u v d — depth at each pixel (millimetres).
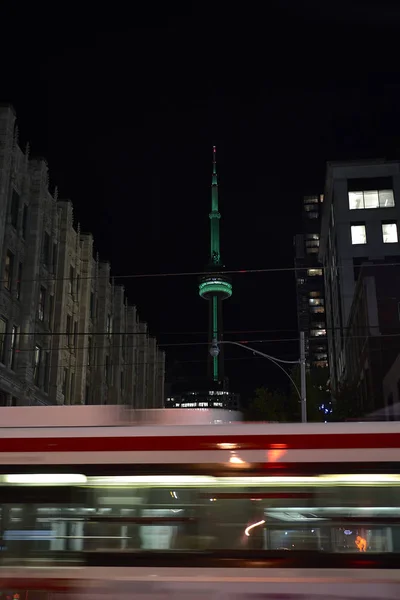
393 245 70938
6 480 7207
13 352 38750
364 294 52531
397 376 43969
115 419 7727
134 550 6863
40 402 41719
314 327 154875
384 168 73375
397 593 6531
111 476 7129
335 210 73562
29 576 6852
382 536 6723
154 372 74625
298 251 162875
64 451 7250
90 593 6781
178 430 7316
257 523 6875
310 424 7281
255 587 6672
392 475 6906
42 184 42969
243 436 7207
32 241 41406
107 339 57938
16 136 39500
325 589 6613
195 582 6723
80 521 7008
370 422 7250
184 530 6902
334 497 6895
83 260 52688
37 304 41719
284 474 6996
